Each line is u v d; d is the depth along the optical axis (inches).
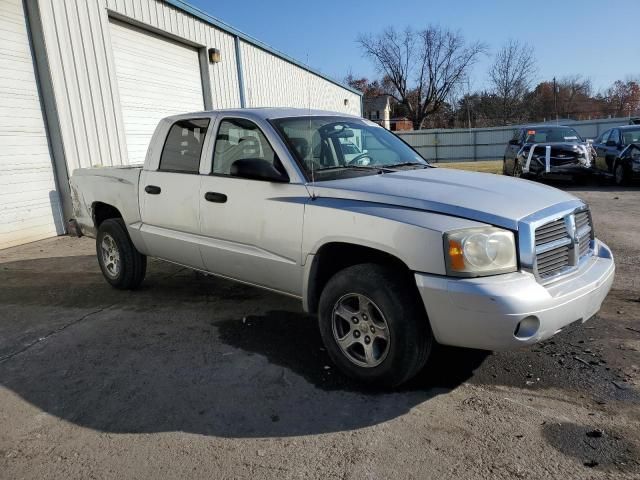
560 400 124.0
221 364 148.5
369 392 130.6
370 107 2532.0
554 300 115.5
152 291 220.7
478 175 158.6
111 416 122.4
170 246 187.5
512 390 129.5
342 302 134.7
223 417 120.7
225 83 561.9
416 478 97.5
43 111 344.8
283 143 152.5
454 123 2464.3
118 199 207.5
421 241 117.3
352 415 120.3
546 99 2495.1
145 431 116.0
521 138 622.2
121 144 404.5
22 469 103.6
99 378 141.9
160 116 465.4
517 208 123.8
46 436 115.0
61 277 248.7
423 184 139.6
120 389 135.3
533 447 105.7
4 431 117.3
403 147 189.2
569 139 587.2
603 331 163.2
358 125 183.9
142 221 197.9
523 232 117.6
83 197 230.1
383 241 123.2
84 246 322.3
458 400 125.4
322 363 147.8
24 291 226.5
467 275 114.0
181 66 494.3
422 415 119.3
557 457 102.2
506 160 669.3
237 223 159.6
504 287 112.0
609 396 125.1
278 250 149.1
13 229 326.0
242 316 187.5
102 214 230.1
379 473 99.2
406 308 121.5
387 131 197.3
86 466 104.0
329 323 136.9
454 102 2439.7
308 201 140.4
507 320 110.7
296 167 148.1
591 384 131.1
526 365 142.3
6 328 181.8
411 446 107.5
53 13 342.0
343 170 153.6
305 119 167.6
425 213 122.0
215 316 188.2
